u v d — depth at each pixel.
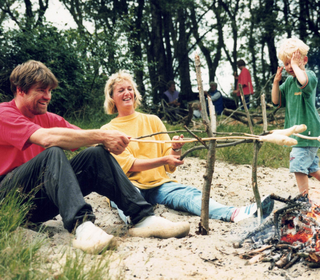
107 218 3.25
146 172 3.47
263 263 2.22
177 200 3.32
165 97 11.77
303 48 3.61
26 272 1.81
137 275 2.05
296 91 3.68
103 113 8.66
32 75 2.67
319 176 3.76
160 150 3.54
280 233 2.39
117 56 9.71
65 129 2.60
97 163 2.72
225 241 2.56
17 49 7.81
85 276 1.91
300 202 2.46
